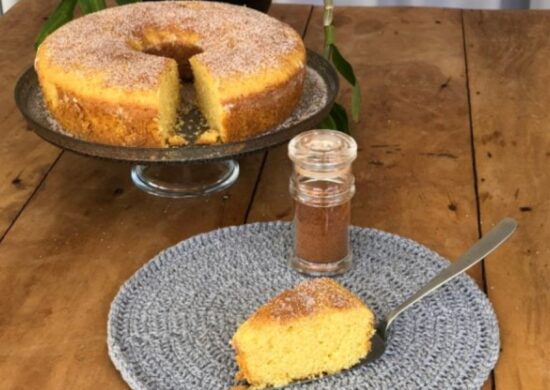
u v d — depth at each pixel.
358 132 0.82
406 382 0.50
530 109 0.86
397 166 0.76
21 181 0.75
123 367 0.51
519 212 0.69
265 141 0.66
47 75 0.72
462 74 0.94
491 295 0.59
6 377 0.52
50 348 0.55
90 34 0.78
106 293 0.60
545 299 0.58
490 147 0.79
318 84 0.80
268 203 0.71
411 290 0.58
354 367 0.51
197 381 0.50
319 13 1.11
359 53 0.99
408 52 0.99
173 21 0.82
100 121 0.70
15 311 0.58
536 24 1.06
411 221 0.68
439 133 0.82
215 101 0.71
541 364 0.52
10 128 0.84
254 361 0.50
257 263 0.61
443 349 0.53
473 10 1.11
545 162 0.77
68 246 0.66
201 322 0.55
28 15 1.11
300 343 0.50
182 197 0.72
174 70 0.75
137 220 0.69
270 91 0.72
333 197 0.58
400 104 0.88
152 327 0.55
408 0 1.54
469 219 0.68
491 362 0.52
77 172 0.76
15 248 0.65
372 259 0.61
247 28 0.80
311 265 0.60
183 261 0.61
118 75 0.70
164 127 0.71
